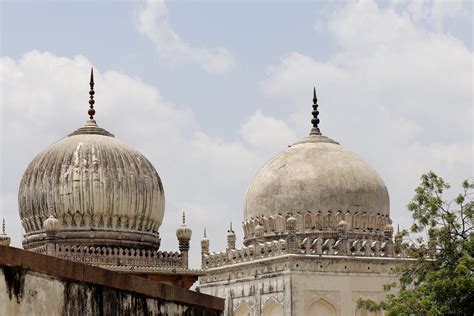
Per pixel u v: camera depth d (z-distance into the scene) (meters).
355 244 63.31
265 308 63.16
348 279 62.66
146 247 49.47
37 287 20.31
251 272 64.75
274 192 66.94
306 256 61.94
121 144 50.84
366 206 66.50
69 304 21.58
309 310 61.69
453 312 46.19
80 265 22.14
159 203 50.53
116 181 48.81
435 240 48.00
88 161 48.97
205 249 70.06
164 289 27.11
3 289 19.06
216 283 67.75
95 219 48.56
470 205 48.34
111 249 47.31
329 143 69.62
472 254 47.28
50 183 48.81
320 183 66.19
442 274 46.53
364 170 67.62
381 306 51.00
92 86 52.28
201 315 30.50
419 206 48.62
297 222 65.75
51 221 47.59
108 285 23.41
